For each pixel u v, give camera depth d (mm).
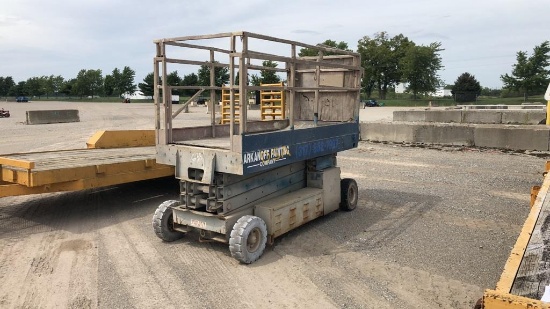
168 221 6121
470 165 12555
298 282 4914
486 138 15812
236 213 5664
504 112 19781
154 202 8477
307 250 5910
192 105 54750
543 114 18828
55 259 5566
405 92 80875
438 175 11094
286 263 5465
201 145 6023
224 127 7812
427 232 6621
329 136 6918
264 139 5496
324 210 7059
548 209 3861
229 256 5707
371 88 81812
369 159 13859
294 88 6090
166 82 5941
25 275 5078
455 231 6656
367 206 8172
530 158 13719
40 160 7789
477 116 20609
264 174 6188
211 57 6938
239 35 5070
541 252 3080
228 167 5285
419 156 14320
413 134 17312
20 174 6691
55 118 29109
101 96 103500
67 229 6801
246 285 4844
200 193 5844
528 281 2744
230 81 5195
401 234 6535
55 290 4703
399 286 4801
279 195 6539
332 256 5684
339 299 4508
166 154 5938
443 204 8250
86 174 7090
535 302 2430
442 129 16703
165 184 9688
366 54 78000
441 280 4941
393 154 14820
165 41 5777
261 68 7062
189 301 4473
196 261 5535
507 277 2791
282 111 8992
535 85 51750
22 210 7875
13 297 4539
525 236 3357
